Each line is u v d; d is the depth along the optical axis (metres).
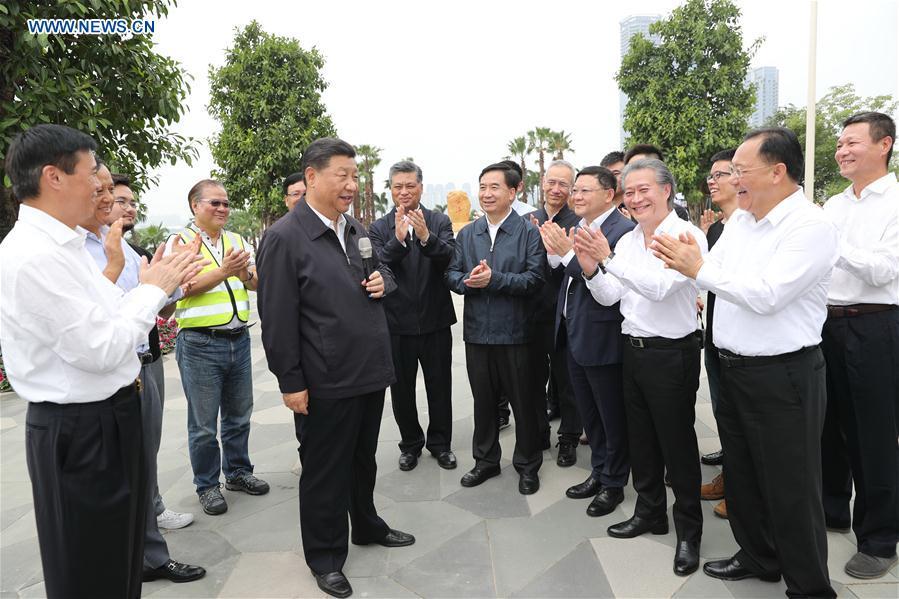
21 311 1.52
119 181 2.62
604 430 3.01
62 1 4.54
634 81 15.63
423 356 3.65
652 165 2.52
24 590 2.45
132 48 5.52
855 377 2.40
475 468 3.41
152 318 1.75
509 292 3.12
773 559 2.30
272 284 2.29
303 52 14.40
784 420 2.03
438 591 2.33
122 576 1.77
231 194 14.30
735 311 2.12
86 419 1.67
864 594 2.20
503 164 3.31
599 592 2.29
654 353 2.47
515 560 2.55
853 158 2.43
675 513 2.51
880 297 2.36
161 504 2.94
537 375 3.80
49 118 4.73
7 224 6.24
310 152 2.36
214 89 14.21
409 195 3.50
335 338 2.34
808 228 1.92
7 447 4.29
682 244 2.07
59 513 1.66
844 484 2.66
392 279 2.80
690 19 14.75
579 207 3.05
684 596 2.24
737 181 2.10
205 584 2.44
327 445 2.38
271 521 3.00
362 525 2.67
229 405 3.32
